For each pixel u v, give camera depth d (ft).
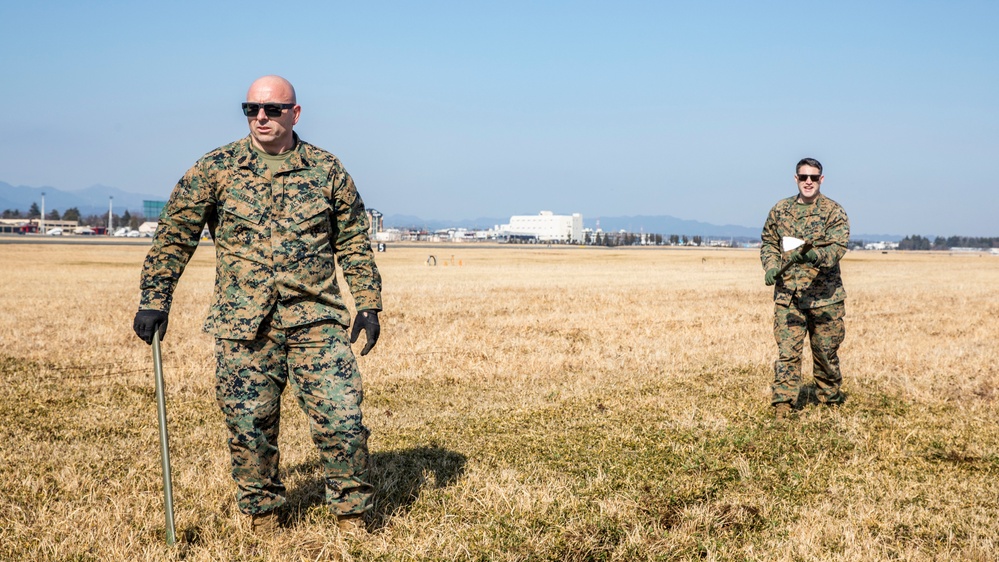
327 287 13.67
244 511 14.26
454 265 168.55
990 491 17.19
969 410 25.55
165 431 13.84
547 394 28.27
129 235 543.80
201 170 13.34
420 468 18.34
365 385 29.81
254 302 13.20
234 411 13.52
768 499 16.65
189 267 133.28
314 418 13.66
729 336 44.62
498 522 14.80
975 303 70.85
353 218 14.11
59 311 56.59
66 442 21.24
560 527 14.60
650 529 14.75
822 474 18.39
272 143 13.44
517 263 184.44
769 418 23.82
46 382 29.71
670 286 92.43
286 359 13.76
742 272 138.92
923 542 14.37
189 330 45.93
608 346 40.34
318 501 16.16
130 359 35.32
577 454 19.71
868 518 15.37
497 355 36.78
